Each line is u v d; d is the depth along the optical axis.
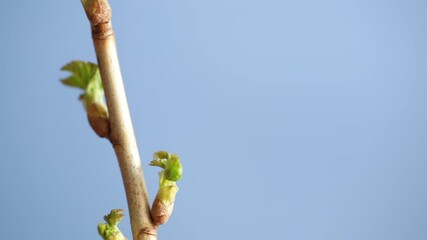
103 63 0.21
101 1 0.21
